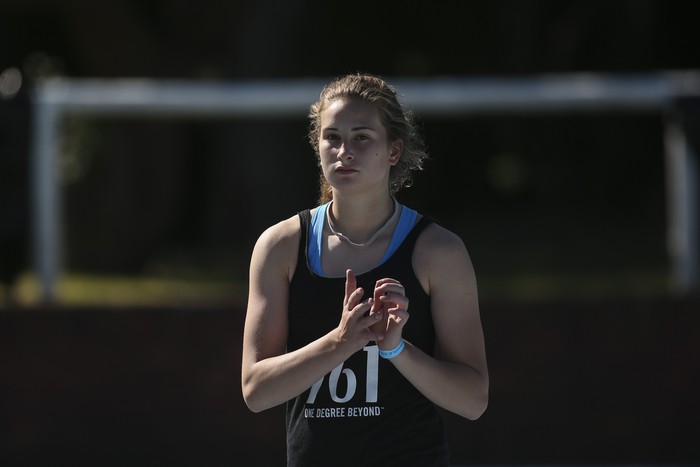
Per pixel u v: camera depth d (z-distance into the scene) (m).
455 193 67.31
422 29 64.06
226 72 55.16
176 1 54.00
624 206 63.47
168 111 29.19
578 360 25.47
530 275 48.09
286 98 28.44
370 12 63.28
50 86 28.89
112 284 48.03
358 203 11.23
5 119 27.69
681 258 28.47
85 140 58.28
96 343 25.72
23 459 25.69
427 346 11.28
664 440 25.44
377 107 11.17
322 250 11.28
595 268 49.44
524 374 25.47
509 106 28.53
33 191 28.09
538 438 25.47
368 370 10.97
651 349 25.42
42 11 56.38
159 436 25.69
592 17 59.59
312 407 11.11
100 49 54.75
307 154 57.34
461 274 11.16
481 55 64.19
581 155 64.50
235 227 57.84
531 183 66.38
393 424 10.98
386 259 11.12
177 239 64.81
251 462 25.61
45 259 27.78
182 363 25.72
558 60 60.62
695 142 28.08
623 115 62.53
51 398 25.73
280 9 54.78
